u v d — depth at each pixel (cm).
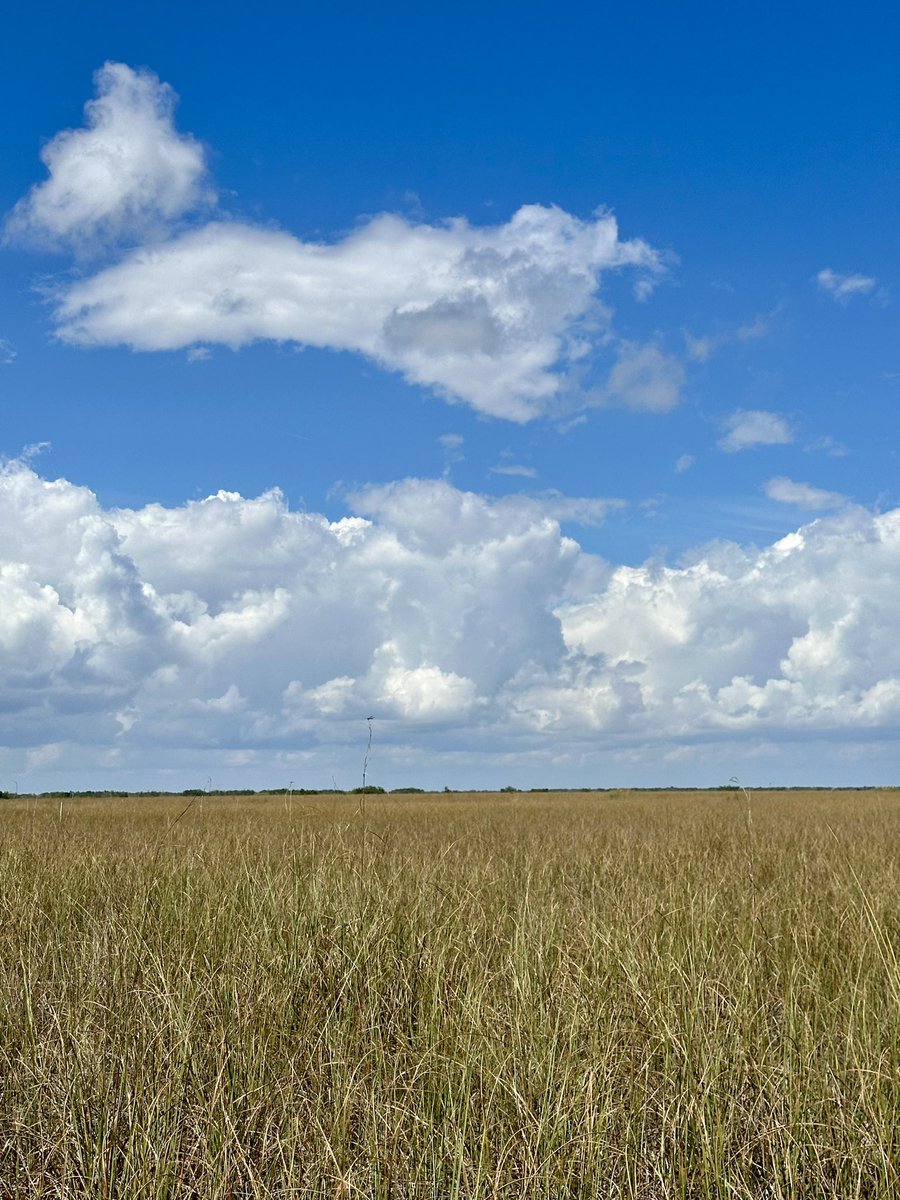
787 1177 465
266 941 732
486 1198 441
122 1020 591
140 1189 438
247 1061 550
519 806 3700
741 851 1390
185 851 1203
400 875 1006
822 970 692
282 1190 430
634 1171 472
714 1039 545
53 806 2942
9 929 813
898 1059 525
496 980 658
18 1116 505
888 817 2595
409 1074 548
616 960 675
